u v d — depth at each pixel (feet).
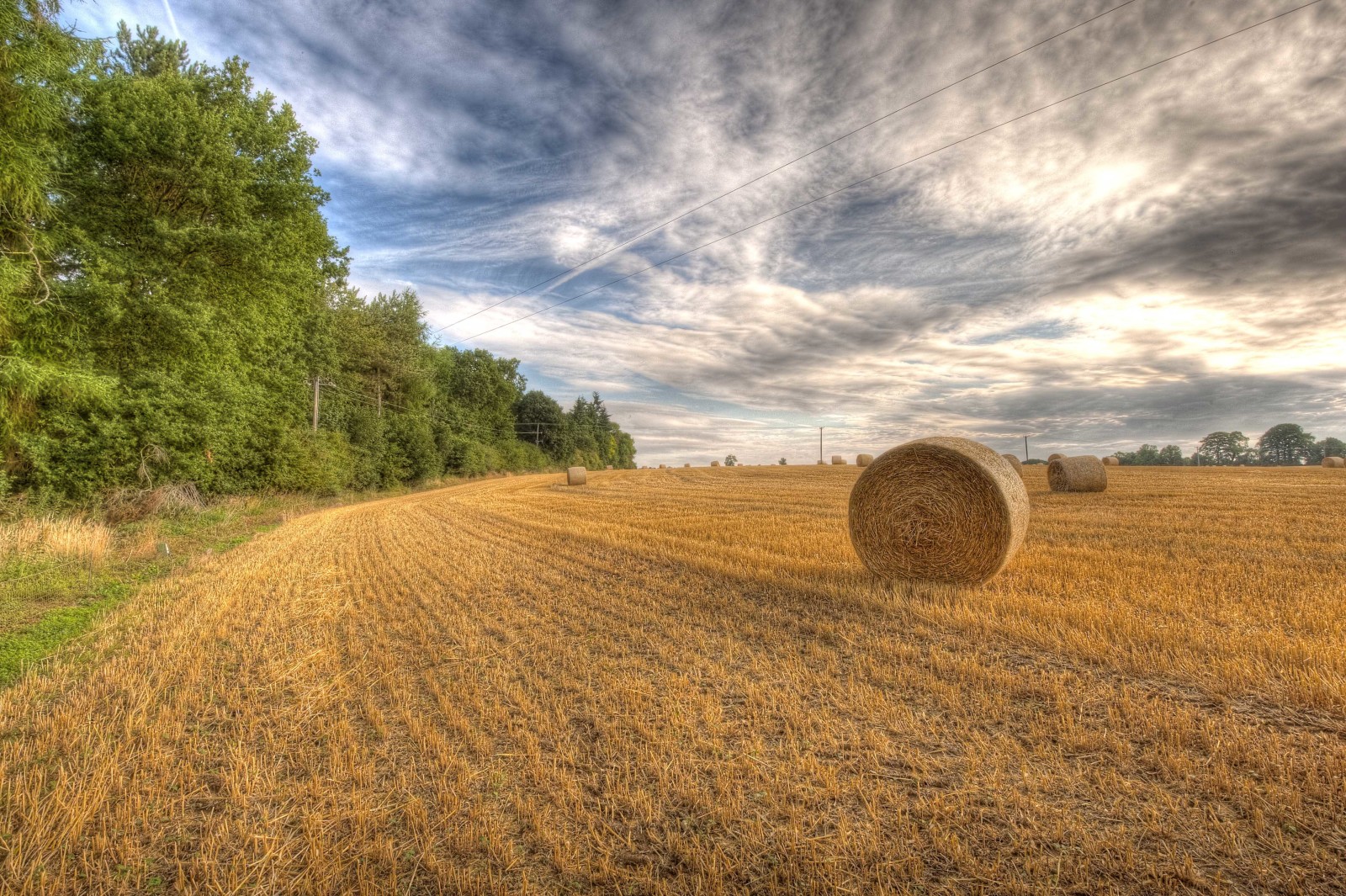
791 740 13.46
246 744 14.05
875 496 31.12
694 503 71.41
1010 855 9.46
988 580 27.81
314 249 77.97
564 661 19.20
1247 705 14.28
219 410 60.54
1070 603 22.62
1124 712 14.02
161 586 30.60
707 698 15.71
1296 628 19.29
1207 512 46.55
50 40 39.14
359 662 19.47
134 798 11.63
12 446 45.42
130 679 17.93
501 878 9.24
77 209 51.75
